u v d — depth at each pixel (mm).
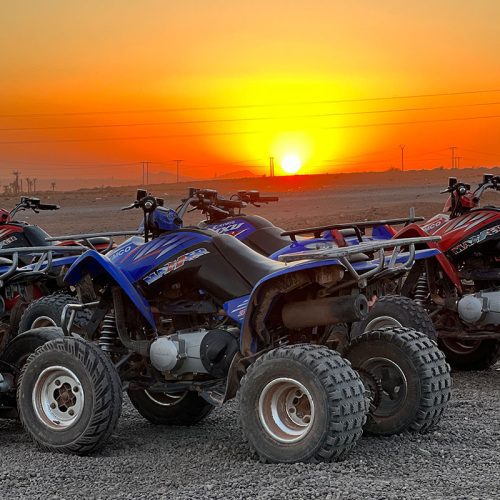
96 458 6199
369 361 6586
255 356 6316
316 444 5668
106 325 6922
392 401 6562
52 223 50656
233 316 6395
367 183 162750
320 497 5004
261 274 6430
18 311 9953
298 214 52969
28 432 6516
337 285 6207
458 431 6633
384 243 6160
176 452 6383
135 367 6891
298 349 5840
